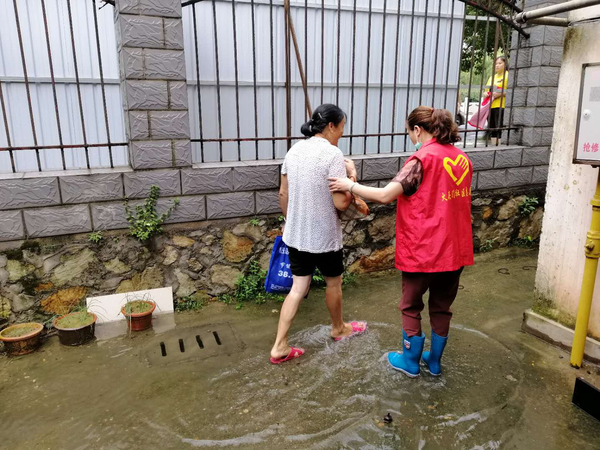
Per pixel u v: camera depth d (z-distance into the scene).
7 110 4.15
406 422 2.46
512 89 5.20
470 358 3.09
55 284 3.36
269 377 2.87
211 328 3.49
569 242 3.08
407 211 2.58
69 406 2.61
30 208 3.18
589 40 2.84
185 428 2.42
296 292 2.97
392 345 3.25
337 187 2.72
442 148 2.55
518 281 4.40
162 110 3.38
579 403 2.57
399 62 5.43
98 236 3.38
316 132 2.90
